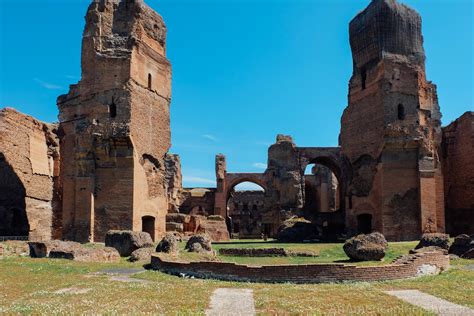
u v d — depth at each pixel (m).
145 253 26.47
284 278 17.95
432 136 39.56
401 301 13.45
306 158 54.84
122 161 35.91
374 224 39.78
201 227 48.31
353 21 44.72
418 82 39.69
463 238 27.59
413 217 38.12
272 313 11.89
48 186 43.69
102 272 20.78
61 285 16.59
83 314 11.41
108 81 36.59
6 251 27.62
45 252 26.06
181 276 19.75
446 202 45.75
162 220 40.41
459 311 12.06
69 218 36.06
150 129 39.00
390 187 38.47
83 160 36.06
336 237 45.84
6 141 38.31
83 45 37.78
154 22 41.00
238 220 79.25
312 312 11.87
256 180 66.19
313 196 70.19
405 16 41.12
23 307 12.36
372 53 41.22
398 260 20.64
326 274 17.81
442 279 18.14
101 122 36.09
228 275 18.73
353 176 42.97
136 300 13.59
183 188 72.19
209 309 12.43
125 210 35.41
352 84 43.88
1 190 37.66
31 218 40.38
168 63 42.91
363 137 41.81
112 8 38.34
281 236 45.53
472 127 42.97
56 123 46.19
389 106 39.06
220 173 65.19
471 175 42.97
